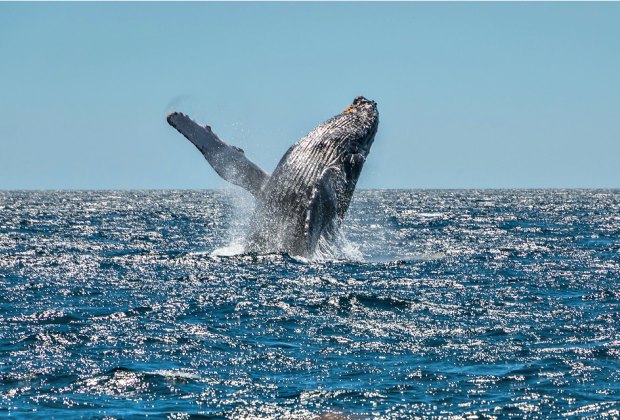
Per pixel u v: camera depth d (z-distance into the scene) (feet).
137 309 339.16
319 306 346.95
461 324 313.12
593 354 260.83
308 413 203.41
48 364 245.45
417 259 566.36
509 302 368.07
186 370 239.91
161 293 386.52
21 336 285.23
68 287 409.08
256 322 313.12
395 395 217.36
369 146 433.89
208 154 424.46
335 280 422.41
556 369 242.99
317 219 429.79
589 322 318.04
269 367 245.04
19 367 241.76
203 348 268.00
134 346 269.64
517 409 206.49
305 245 457.27
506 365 248.11
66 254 592.19
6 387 222.69
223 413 202.90
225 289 396.16
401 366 246.88
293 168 429.38
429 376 235.20
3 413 201.46
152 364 246.68
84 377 231.50
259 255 476.13
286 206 435.53
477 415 202.49
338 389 222.07
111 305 353.10
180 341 277.85
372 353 264.11
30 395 215.92
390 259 558.15
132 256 550.36
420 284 422.82
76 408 205.77
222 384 226.58
